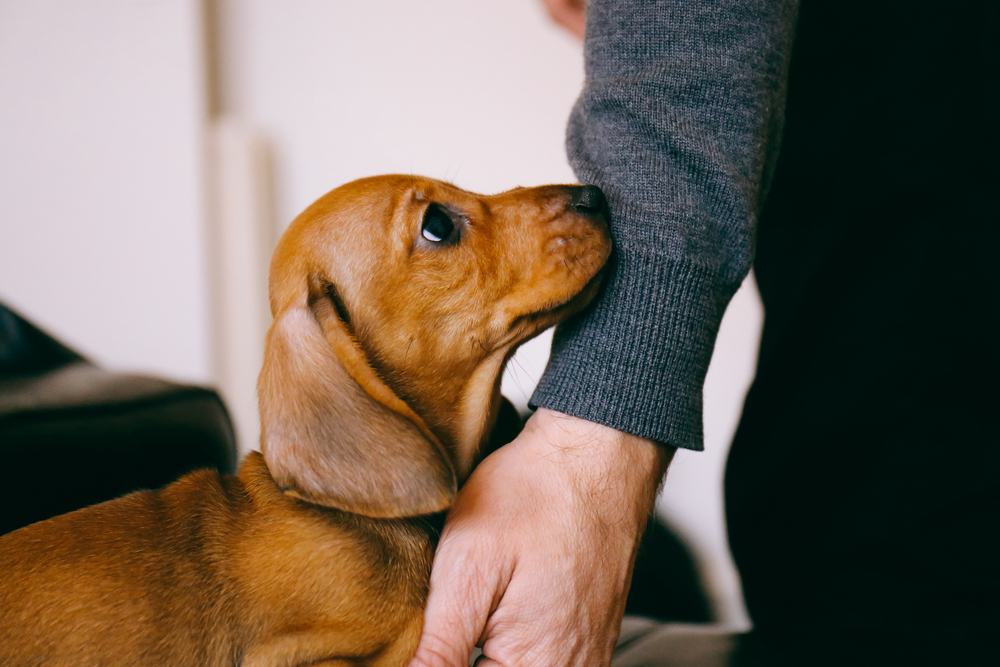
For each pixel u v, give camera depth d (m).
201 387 1.59
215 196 3.54
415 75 3.69
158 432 1.43
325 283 1.33
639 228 1.22
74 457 1.29
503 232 1.38
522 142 3.72
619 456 1.17
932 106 1.43
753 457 1.67
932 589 1.38
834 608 1.49
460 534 1.14
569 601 1.12
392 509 1.10
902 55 1.46
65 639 1.09
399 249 1.36
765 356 1.69
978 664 1.29
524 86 3.69
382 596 1.19
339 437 1.14
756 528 1.65
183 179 3.47
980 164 1.38
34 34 3.29
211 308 3.55
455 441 1.41
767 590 1.62
